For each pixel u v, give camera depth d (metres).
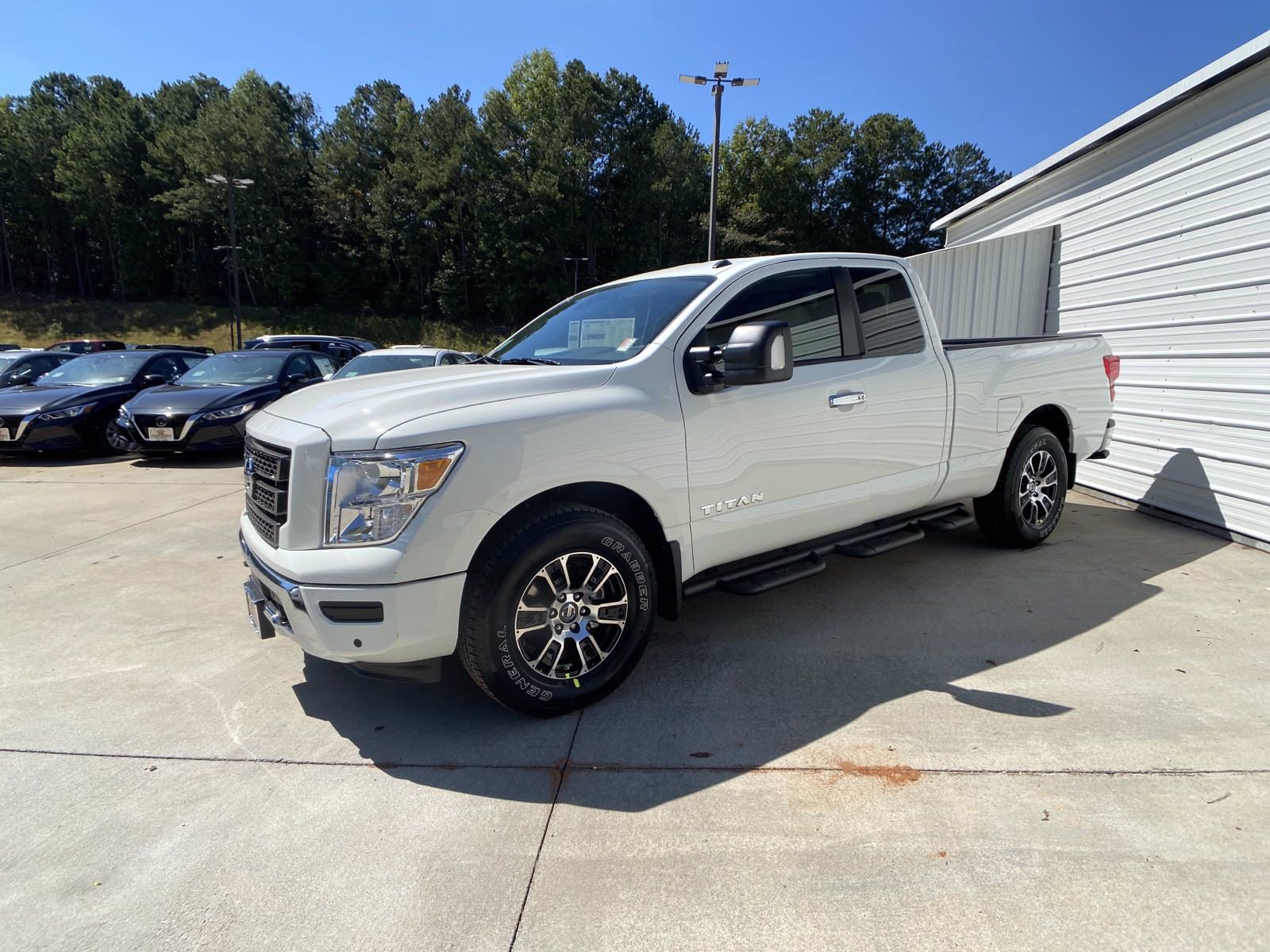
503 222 52.56
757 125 62.97
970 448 4.24
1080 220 6.84
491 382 2.88
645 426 2.98
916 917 1.85
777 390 3.38
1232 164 5.02
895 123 65.06
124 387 10.84
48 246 63.06
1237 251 5.00
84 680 3.40
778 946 1.78
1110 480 6.45
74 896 2.04
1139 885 1.94
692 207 57.28
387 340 53.56
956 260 7.93
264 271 56.44
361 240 60.00
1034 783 2.40
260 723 2.99
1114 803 2.28
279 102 66.75
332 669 3.50
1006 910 1.87
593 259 56.69
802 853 2.11
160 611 4.30
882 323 3.88
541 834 2.25
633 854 2.14
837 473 3.63
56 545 5.77
